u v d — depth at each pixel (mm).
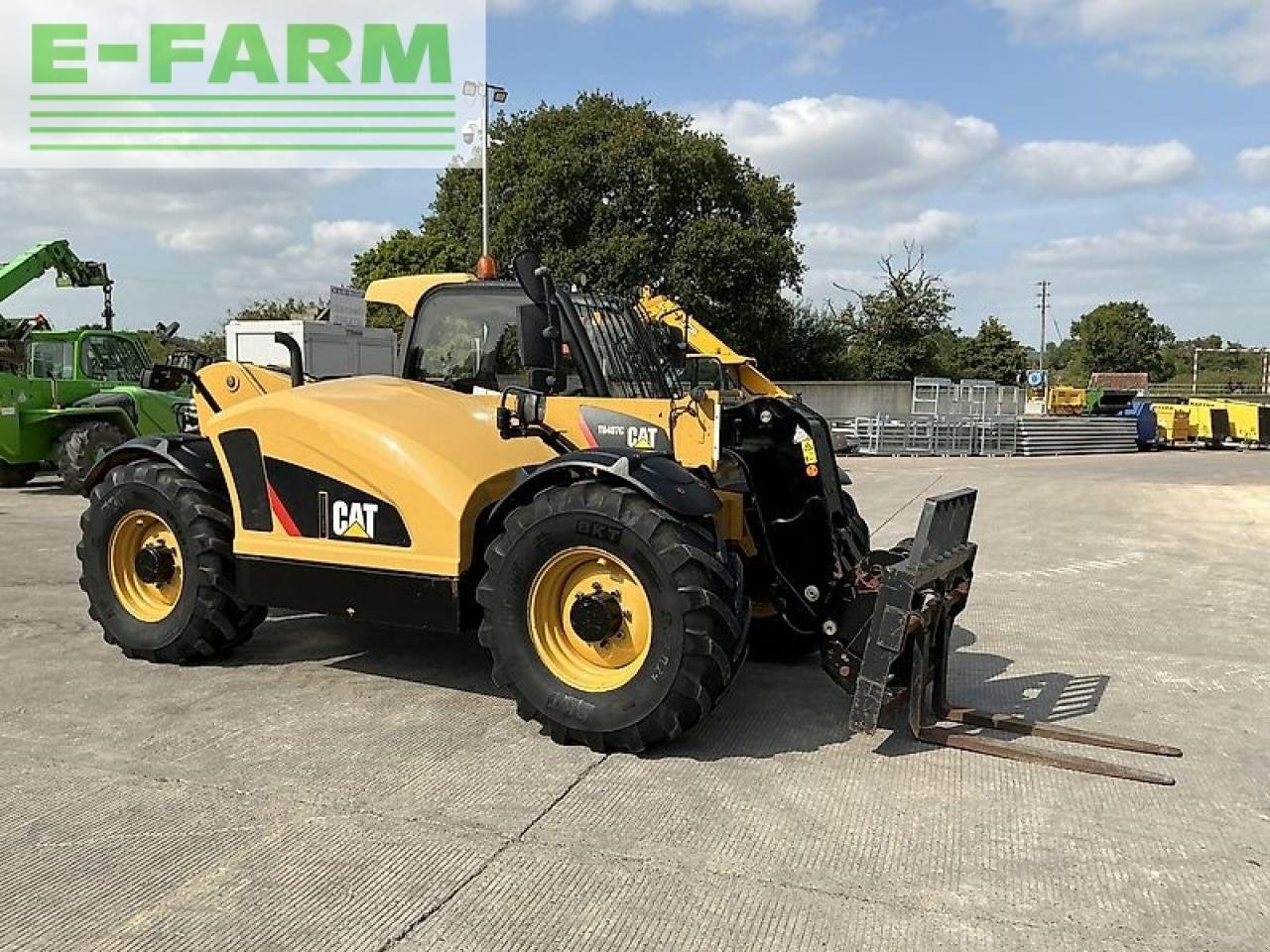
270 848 3240
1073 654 5805
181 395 13633
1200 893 3064
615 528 3910
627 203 26250
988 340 51406
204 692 4789
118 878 3051
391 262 33750
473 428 4684
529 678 4137
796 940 2760
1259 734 4516
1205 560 9078
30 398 12594
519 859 3182
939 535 4250
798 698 4828
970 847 3324
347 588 4578
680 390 5352
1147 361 73375
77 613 6367
